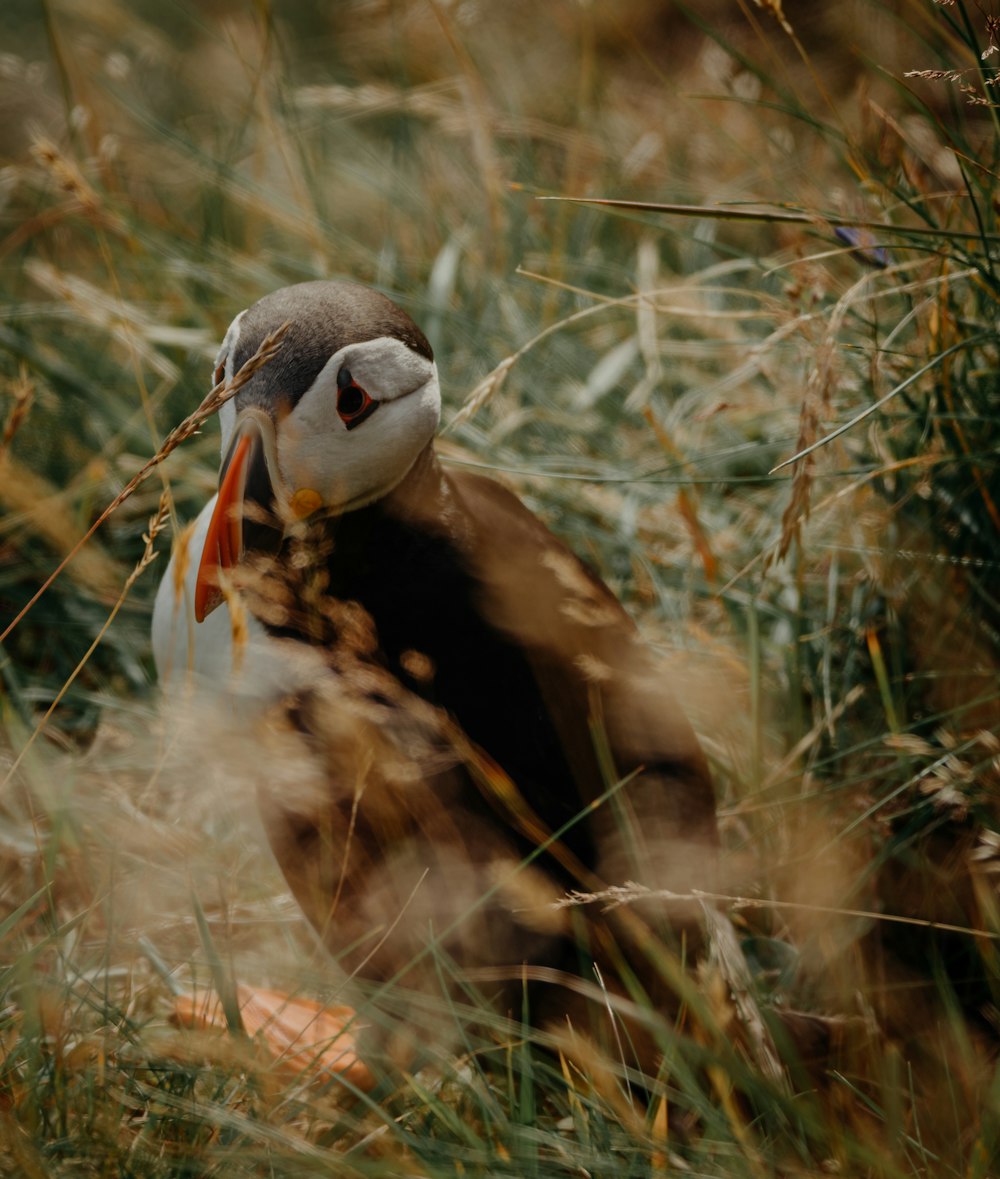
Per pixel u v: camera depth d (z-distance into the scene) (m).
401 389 4.66
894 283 6.20
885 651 6.14
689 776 4.99
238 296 7.66
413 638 4.89
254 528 4.66
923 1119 4.80
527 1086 4.50
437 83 8.44
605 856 4.82
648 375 7.26
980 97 5.43
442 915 4.76
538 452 7.44
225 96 10.37
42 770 5.09
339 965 5.04
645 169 8.96
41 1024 4.34
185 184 9.66
